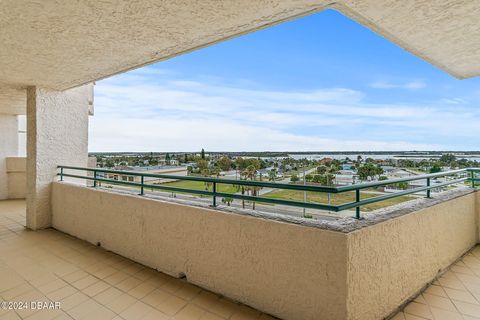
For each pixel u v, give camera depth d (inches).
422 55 102.8
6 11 73.6
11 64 119.6
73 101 178.1
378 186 77.1
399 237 78.2
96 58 112.1
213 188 92.0
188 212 94.7
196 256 92.6
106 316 75.7
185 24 81.1
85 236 141.9
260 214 80.6
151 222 107.7
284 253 71.7
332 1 66.5
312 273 66.7
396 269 76.9
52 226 167.6
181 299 84.2
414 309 76.9
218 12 73.5
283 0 66.5
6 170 258.8
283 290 72.1
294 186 72.4
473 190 132.9
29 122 162.4
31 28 84.4
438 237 99.0
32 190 162.1
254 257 77.9
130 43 96.4
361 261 65.1
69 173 175.5
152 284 94.1
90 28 84.4
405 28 80.5
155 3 69.1
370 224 69.2
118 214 122.4
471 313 74.7
